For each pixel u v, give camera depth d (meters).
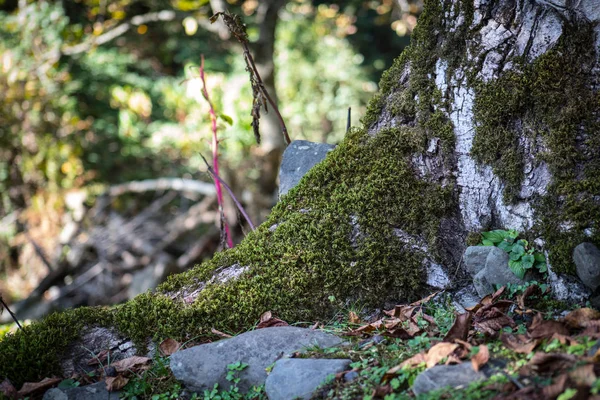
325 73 13.98
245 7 13.15
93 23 11.99
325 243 3.05
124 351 2.94
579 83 2.88
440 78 3.12
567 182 2.82
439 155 3.10
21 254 9.68
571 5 2.90
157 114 12.80
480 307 2.75
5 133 10.27
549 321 2.39
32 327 2.96
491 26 3.02
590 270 2.61
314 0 15.17
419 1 10.73
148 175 11.46
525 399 1.97
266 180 10.09
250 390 2.60
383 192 3.09
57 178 10.45
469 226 3.05
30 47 10.51
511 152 2.95
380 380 2.35
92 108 12.19
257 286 3.03
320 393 2.38
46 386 2.73
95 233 8.84
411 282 2.99
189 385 2.64
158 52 13.69
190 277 3.15
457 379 2.16
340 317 3.01
